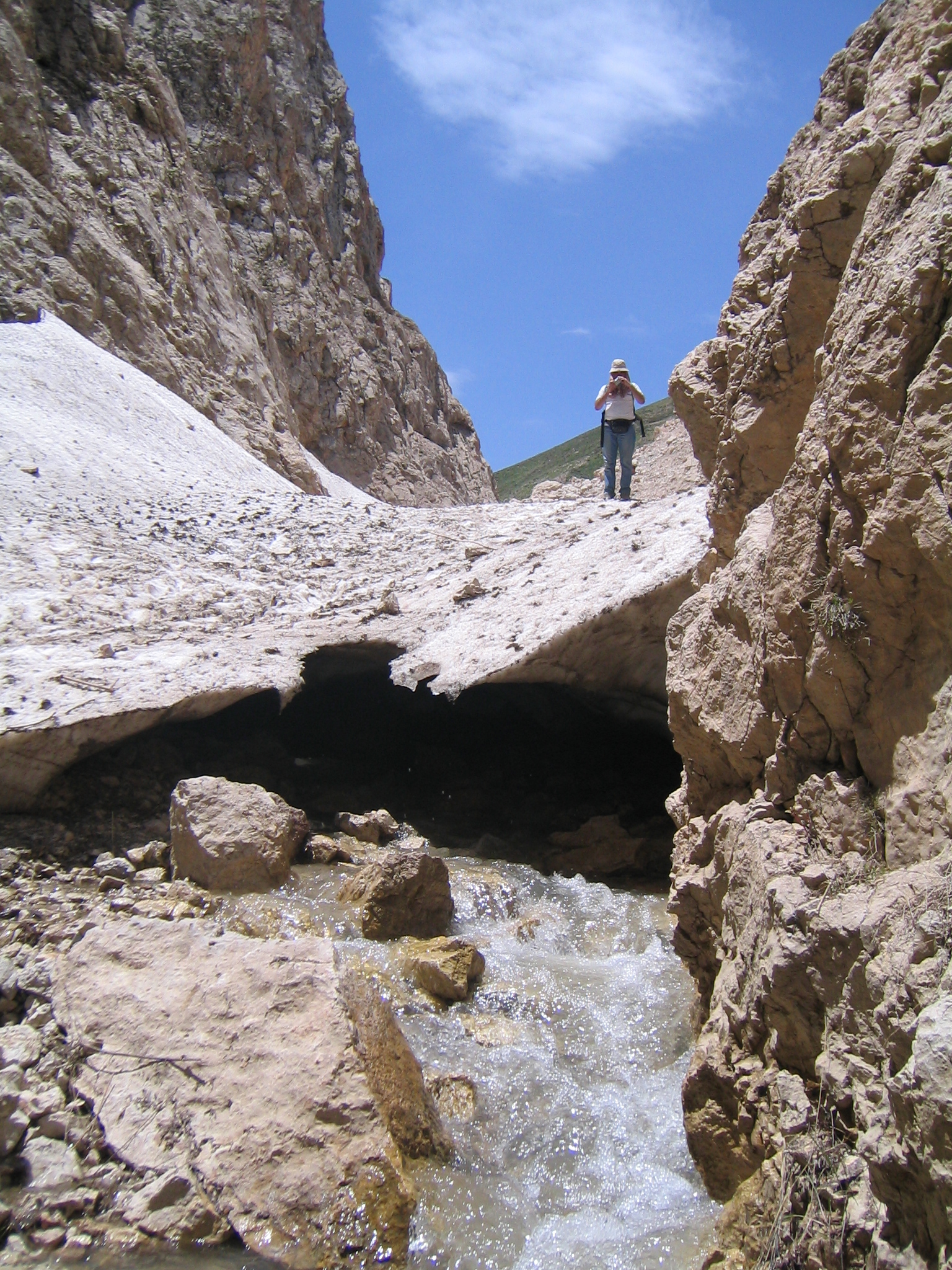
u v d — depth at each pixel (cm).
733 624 398
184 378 1998
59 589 823
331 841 614
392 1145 327
